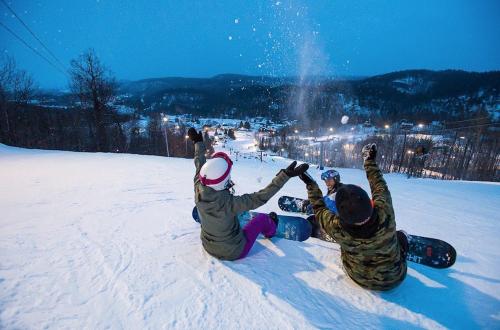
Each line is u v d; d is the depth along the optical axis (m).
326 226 2.43
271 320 2.04
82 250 2.89
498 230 4.92
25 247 2.91
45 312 1.98
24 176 7.46
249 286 2.40
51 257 2.72
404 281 2.63
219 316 2.04
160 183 6.79
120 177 7.53
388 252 2.21
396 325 2.07
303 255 2.98
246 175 9.77
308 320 2.05
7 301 2.06
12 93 27.70
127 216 4.02
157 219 3.91
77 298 2.14
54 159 11.97
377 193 2.41
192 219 3.94
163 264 2.67
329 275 2.65
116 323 1.92
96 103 30.69
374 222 2.12
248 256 2.89
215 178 2.46
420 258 2.92
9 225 3.55
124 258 2.76
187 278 2.46
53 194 5.35
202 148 3.36
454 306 2.32
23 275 2.39
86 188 5.96
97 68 30.06
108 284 2.33
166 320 1.98
